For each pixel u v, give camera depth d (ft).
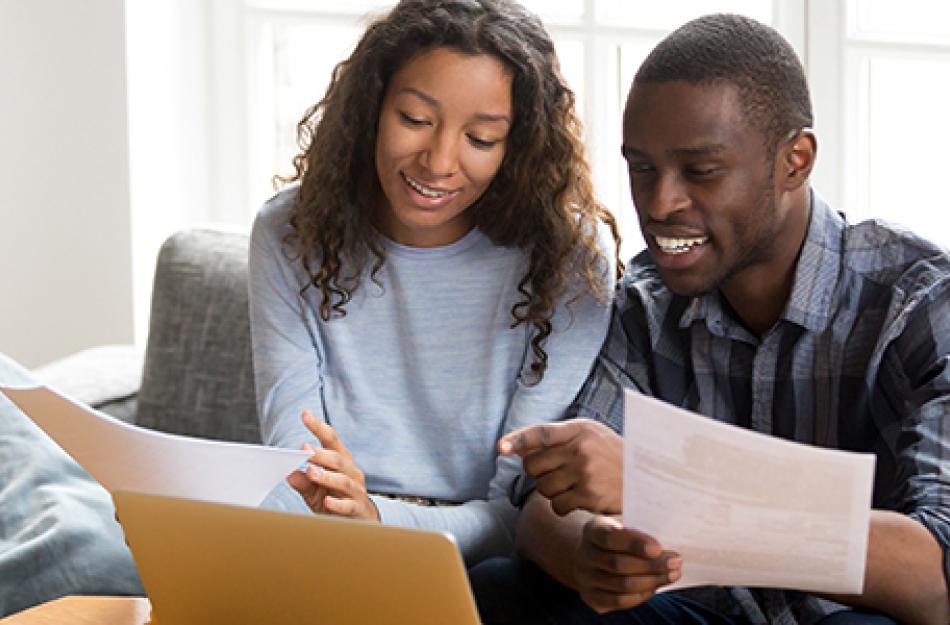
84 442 4.84
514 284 6.56
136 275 9.54
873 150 10.14
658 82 5.20
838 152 9.88
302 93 10.13
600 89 9.78
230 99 9.90
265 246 6.75
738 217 5.24
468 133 6.06
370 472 6.65
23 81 9.46
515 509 6.37
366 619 4.21
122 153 9.38
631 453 4.31
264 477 4.83
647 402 4.14
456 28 6.01
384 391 6.66
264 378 6.66
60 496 6.95
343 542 4.09
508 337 6.56
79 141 9.45
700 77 5.13
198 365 7.79
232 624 4.52
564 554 5.36
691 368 6.01
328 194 6.48
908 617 4.82
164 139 9.67
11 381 7.42
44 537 6.61
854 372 5.57
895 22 9.91
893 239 5.60
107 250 9.52
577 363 6.40
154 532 4.46
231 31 9.83
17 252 9.65
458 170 6.09
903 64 10.09
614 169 9.92
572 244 6.43
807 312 5.58
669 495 4.30
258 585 4.36
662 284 6.15
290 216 6.73
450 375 6.59
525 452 5.06
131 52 9.32
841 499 4.07
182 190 9.85
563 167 6.42
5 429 7.30
